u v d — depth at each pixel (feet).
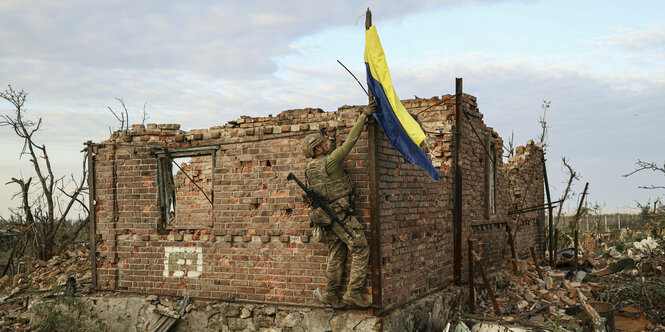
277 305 27.96
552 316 32.78
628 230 76.74
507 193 45.88
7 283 40.81
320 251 27.12
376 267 25.31
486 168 39.91
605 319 27.27
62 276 38.29
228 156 29.66
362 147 25.77
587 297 37.83
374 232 25.27
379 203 25.75
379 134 25.99
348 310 26.17
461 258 34.32
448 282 34.01
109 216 32.76
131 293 32.12
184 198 44.24
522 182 51.21
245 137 29.14
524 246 50.29
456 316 31.53
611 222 114.42
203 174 43.42
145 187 32.07
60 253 54.49
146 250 31.81
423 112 35.70
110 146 32.91
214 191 29.89
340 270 25.96
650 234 67.15
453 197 34.76
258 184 28.73
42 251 52.65
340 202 24.63
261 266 28.55
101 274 32.94
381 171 26.11
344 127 26.58
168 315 29.76
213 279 29.81
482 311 33.68
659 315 35.04
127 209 32.42
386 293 26.14
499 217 42.78
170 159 32.04
